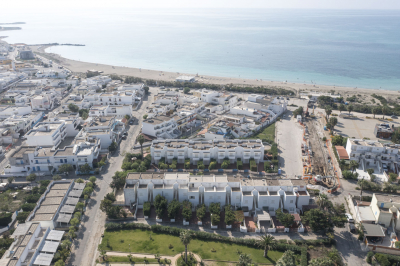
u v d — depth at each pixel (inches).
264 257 4525.1
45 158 6806.1
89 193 5880.9
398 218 4916.3
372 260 4448.8
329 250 4645.7
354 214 5447.8
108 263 4384.8
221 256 4532.5
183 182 5728.3
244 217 5438.0
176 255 4549.7
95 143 7485.2
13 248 4355.3
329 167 7185.0
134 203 5708.7
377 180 6584.6
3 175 6678.2
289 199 5423.2
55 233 4650.6
